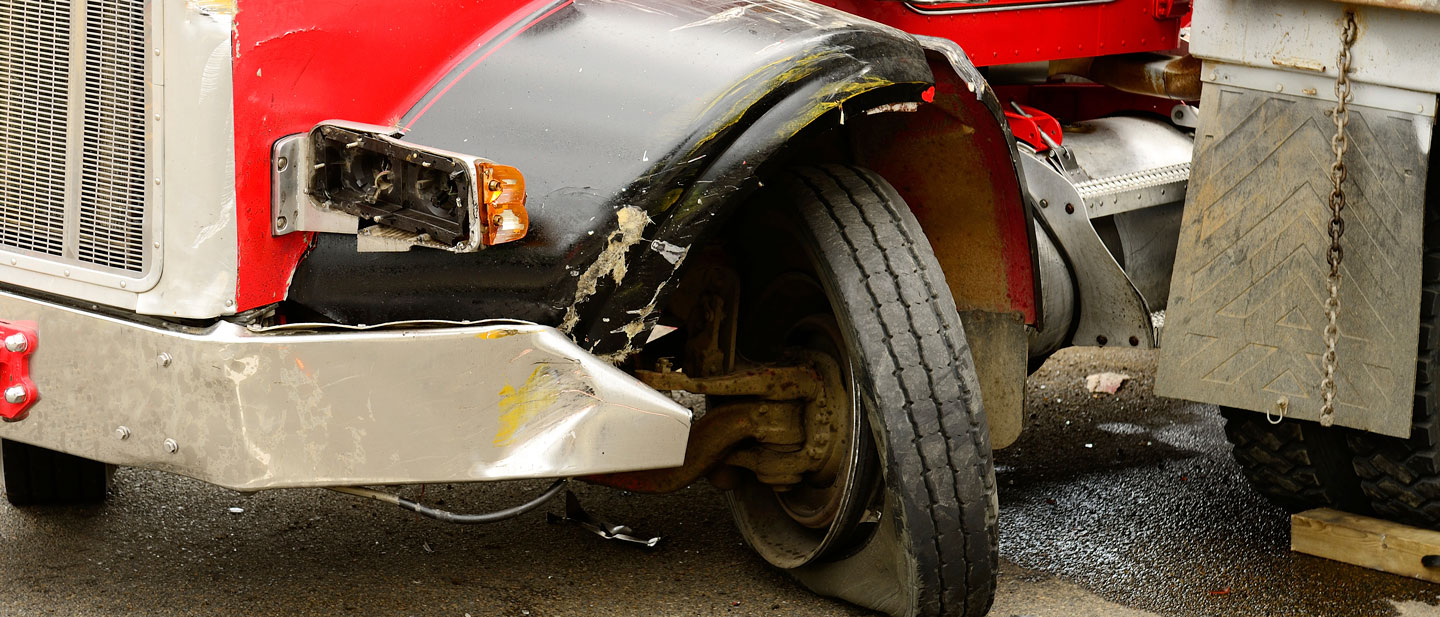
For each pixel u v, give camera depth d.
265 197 2.62
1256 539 3.79
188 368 2.55
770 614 3.24
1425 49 3.00
